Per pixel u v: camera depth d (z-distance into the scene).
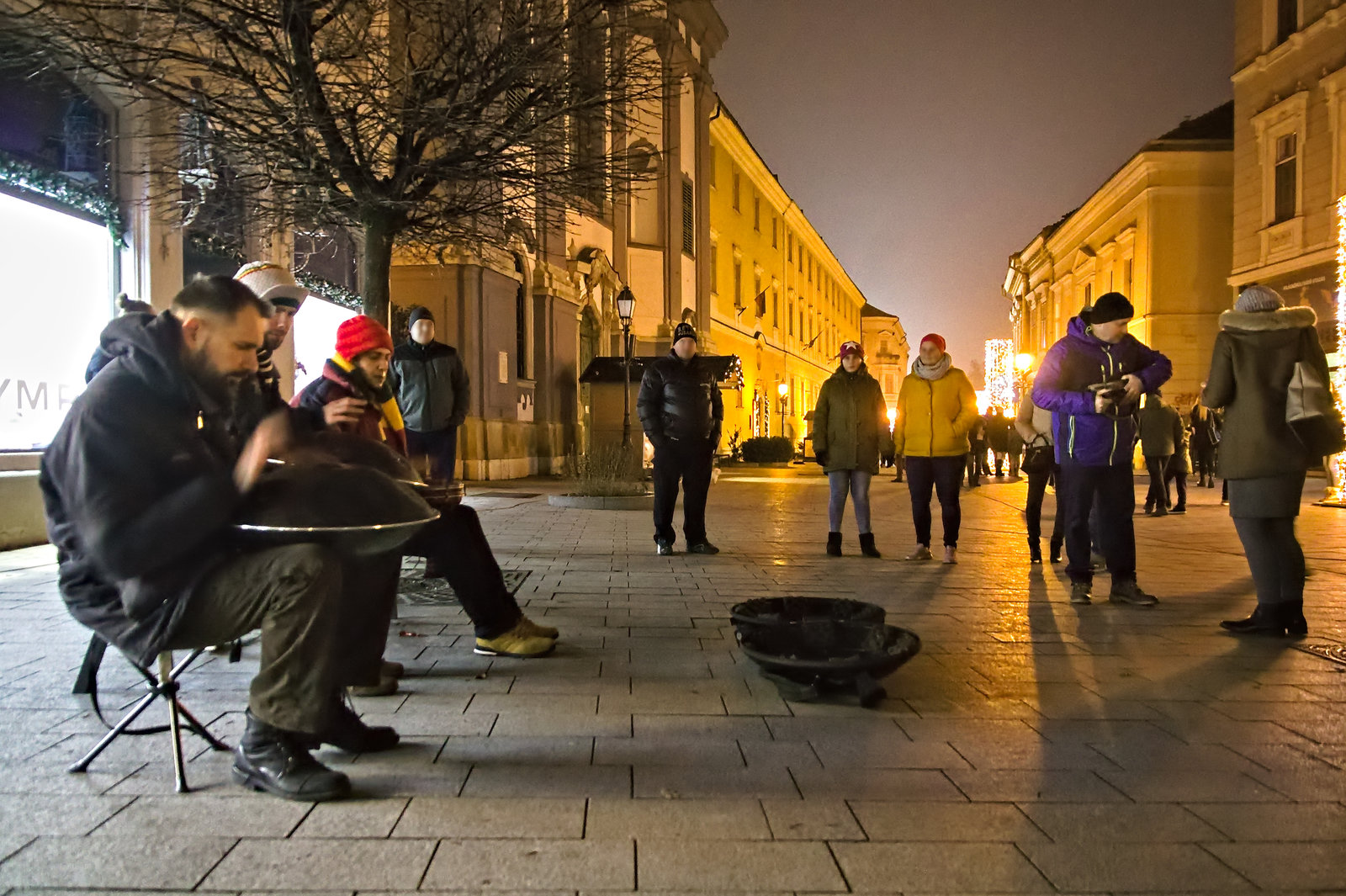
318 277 12.24
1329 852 2.52
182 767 2.90
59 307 8.29
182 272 9.59
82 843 2.52
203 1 4.81
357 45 5.28
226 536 2.79
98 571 2.64
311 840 2.55
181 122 6.21
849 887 2.31
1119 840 2.59
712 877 2.35
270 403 3.67
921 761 3.21
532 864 2.41
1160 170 31.42
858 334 93.88
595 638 5.05
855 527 11.60
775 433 49.78
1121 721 3.68
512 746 3.33
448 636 5.05
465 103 5.21
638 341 29.88
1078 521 6.16
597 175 6.05
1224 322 5.34
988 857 2.48
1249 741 3.44
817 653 4.19
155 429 2.56
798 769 3.12
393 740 3.32
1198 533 10.97
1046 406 6.16
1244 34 25.84
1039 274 53.78
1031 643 5.05
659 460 8.41
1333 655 4.75
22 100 7.98
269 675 2.83
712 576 7.21
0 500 7.89
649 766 3.14
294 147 5.37
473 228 6.46
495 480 19.44
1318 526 11.70
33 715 3.62
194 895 2.24
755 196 45.62
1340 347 15.84
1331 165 22.61
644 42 6.21
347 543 2.84
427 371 7.88
